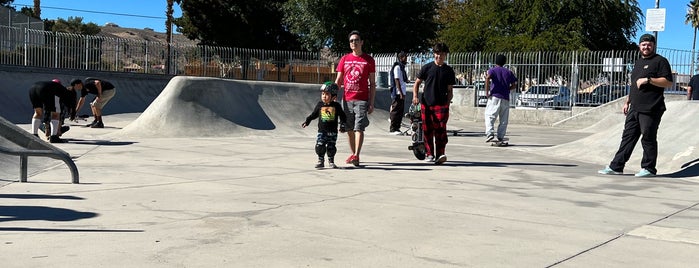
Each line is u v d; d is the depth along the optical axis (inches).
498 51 1562.5
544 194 266.2
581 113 963.3
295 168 338.0
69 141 463.8
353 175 313.4
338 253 164.9
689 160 352.5
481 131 727.7
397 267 153.2
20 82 858.8
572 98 995.3
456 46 1712.6
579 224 206.4
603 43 1622.8
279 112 597.0
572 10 1565.0
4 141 338.0
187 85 551.5
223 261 155.3
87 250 162.9
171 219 202.8
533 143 550.3
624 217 219.5
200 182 283.1
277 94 616.1
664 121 414.9
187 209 219.6
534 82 1036.5
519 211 226.5
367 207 228.1
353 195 253.6
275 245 171.9
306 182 287.6
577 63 991.0
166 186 269.9
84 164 340.8
